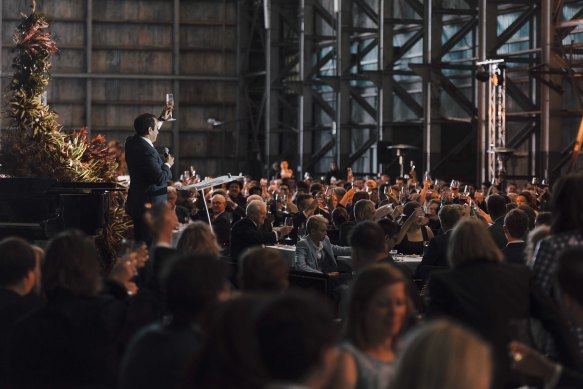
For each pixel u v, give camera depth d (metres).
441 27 41.53
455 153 39.88
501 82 32.31
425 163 39.38
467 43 41.59
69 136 16.33
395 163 43.59
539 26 37.31
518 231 9.13
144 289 5.82
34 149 15.25
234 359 2.95
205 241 6.84
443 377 2.71
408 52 45.62
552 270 6.02
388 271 4.84
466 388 2.70
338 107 46.44
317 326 2.85
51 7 49.75
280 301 2.89
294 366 2.81
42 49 15.26
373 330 4.80
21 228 12.17
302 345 2.81
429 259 10.87
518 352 5.05
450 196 22.06
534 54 37.44
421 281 11.92
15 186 12.27
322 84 48.03
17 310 5.98
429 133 39.34
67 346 5.47
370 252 7.31
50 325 5.48
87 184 12.93
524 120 36.00
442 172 40.12
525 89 37.59
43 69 15.31
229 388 2.96
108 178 16.73
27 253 6.09
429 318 6.01
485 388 2.75
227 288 4.59
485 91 36.19
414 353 2.78
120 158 31.75
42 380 5.46
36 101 15.27
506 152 31.73
